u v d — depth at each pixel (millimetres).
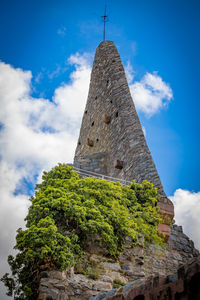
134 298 5094
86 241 9328
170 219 11625
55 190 9852
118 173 15797
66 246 8430
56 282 7934
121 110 18016
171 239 11680
